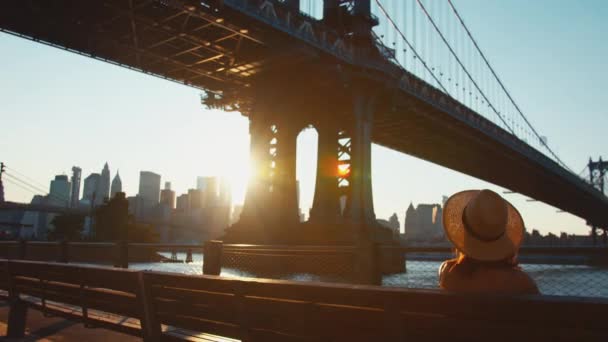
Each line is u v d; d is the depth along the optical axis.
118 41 36.78
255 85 45.41
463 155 74.94
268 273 7.91
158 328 3.89
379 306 2.44
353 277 6.66
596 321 1.78
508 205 2.42
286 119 44.50
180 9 31.45
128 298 4.09
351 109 45.34
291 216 42.47
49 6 32.28
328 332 2.69
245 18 33.34
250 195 43.34
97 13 33.56
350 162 44.16
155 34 37.06
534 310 1.92
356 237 38.28
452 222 2.40
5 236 69.44
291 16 37.59
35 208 116.81
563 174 89.69
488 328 2.07
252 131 44.78
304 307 2.79
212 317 3.41
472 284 2.29
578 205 114.75
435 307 2.21
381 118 54.78
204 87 47.34
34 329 6.47
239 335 3.21
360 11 45.31
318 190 45.09
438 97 55.81
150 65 42.28
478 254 2.29
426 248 6.03
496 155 73.75
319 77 41.72
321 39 39.72
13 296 5.87
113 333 6.16
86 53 38.72
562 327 1.89
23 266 5.52
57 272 4.98
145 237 76.31
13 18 33.34
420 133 62.56
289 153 44.19
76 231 84.88
